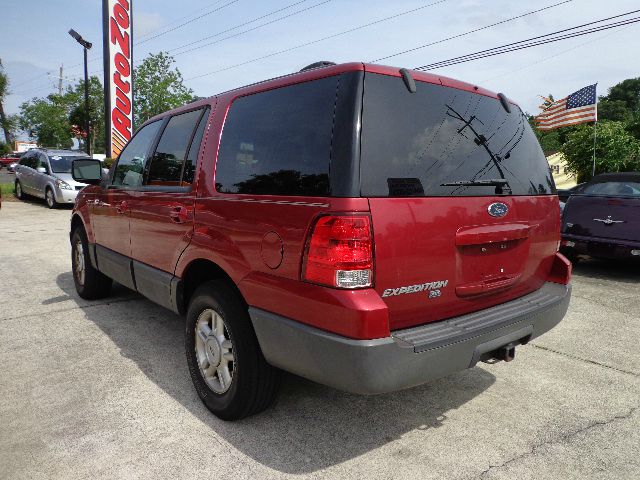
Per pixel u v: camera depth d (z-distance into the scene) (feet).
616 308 18.25
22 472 8.05
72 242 18.29
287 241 7.91
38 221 39.55
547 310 9.68
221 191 9.60
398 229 7.54
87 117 100.89
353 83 7.69
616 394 11.27
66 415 9.85
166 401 10.52
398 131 7.89
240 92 10.12
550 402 10.85
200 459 8.50
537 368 12.68
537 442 9.25
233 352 9.19
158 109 124.98
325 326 7.39
